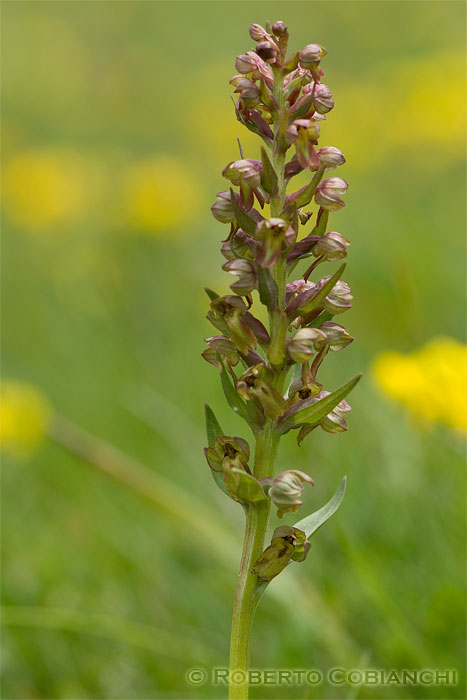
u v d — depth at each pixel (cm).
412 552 492
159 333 992
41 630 496
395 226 1067
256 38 288
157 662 475
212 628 508
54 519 652
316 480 599
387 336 836
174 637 480
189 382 841
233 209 284
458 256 944
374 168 1341
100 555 578
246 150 1491
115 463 580
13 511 661
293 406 285
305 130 279
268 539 552
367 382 702
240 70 284
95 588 559
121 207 1211
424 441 534
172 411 716
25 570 575
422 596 464
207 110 1612
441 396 531
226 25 2145
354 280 923
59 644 495
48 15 2023
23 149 1641
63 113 1766
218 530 545
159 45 2080
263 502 280
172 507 551
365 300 873
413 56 1877
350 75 1838
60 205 1259
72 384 865
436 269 890
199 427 748
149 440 731
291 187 1276
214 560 549
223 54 2100
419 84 1389
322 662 458
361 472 561
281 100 284
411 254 905
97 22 2058
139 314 1015
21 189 1266
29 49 1864
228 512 609
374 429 607
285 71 284
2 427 671
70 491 663
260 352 491
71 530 630
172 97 1789
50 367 919
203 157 1557
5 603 539
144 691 467
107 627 470
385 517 517
